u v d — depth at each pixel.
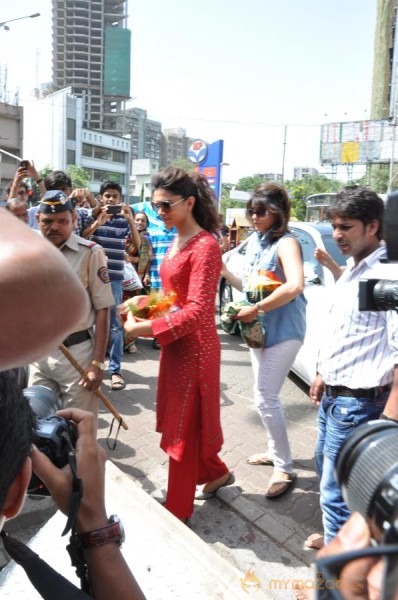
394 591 0.44
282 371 2.82
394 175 37.81
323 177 66.12
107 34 141.12
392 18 55.69
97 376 2.62
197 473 2.58
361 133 44.72
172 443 2.42
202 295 2.28
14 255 0.44
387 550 0.46
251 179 87.50
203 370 2.38
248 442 3.59
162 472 3.19
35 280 0.44
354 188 2.05
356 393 2.01
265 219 2.76
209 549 1.62
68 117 84.19
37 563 0.88
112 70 141.88
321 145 46.47
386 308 1.26
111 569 0.87
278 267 2.79
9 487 0.69
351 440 0.71
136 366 5.28
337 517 2.07
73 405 2.60
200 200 2.37
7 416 0.66
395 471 0.59
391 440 0.65
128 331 2.36
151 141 145.62
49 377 2.65
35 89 92.25
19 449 0.68
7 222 0.48
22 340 0.45
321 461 2.29
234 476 3.07
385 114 57.59
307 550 2.44
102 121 143.62
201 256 2.29
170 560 1.44
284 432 2.91
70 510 0.85
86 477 0.91
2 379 0.66
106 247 4.77
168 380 2.46
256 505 2.80
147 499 1.84
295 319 2.82
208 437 2.46
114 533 0.89
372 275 1.94
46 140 85.69
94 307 2.68
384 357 1.99
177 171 2.32
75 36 143.50
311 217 16.25
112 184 5.04
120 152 92.75
